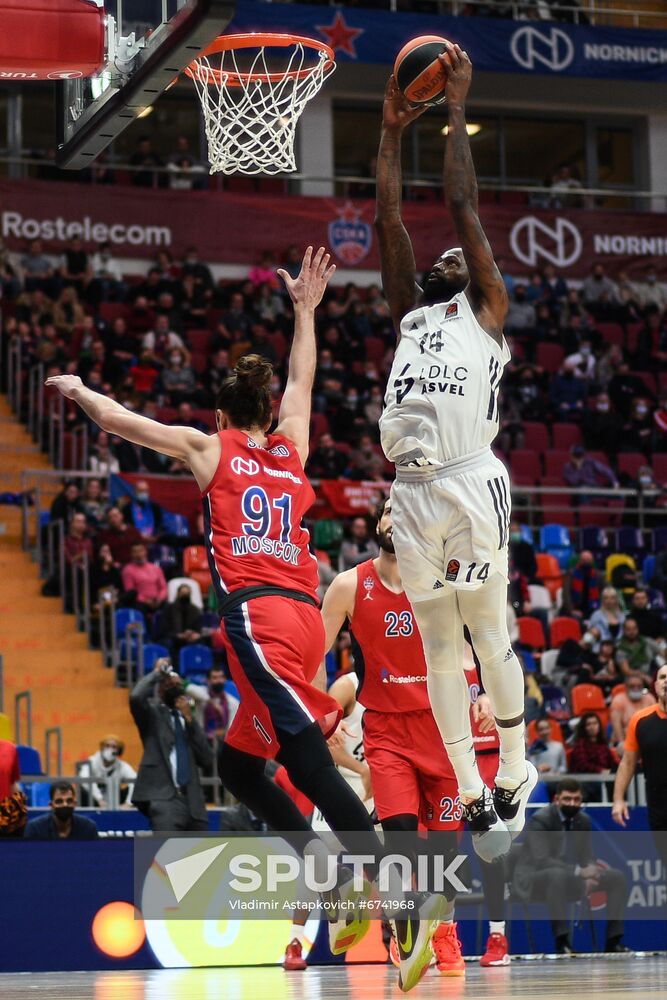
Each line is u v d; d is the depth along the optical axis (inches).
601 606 740.0
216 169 301.3
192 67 299.4
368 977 314.5
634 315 1087.6
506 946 369.7
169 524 738.8
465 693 231.5
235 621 203.2
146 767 416.5
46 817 391.2
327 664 639.8
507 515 222.8
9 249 958.4
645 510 866.1
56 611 666.8
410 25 1044.5
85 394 214.7
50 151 1057.5
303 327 241.8
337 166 1143.0
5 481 765.3
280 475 216.1
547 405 981.2
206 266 988.6
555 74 1077.1
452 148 224.7
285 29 1005.2
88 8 285.9
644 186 1197.1
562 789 421.7
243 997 233.5
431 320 225.8
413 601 227.1
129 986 281.3
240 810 412.2
